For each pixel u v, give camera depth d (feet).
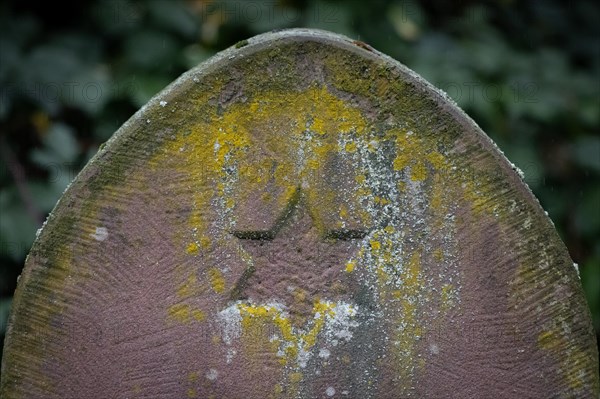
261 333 5.00
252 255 4.99
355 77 4.94
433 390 5.01
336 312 5.00
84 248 4.97
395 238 4.99
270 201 4.97
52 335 5.00
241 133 4.96
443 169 4.97
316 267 4.99
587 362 5.02
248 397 5.00
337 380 5.01
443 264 4.99
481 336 4.99
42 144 6.60
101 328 4.99
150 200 4.96
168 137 4.95
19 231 6.24
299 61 4.94
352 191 4.98
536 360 5.01
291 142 4.96
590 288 6.64
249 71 4.94
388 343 5.00
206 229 4.97
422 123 4.95
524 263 4.99
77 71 6.63
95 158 4.96
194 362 4.99
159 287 4.98
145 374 4.99
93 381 5.00
